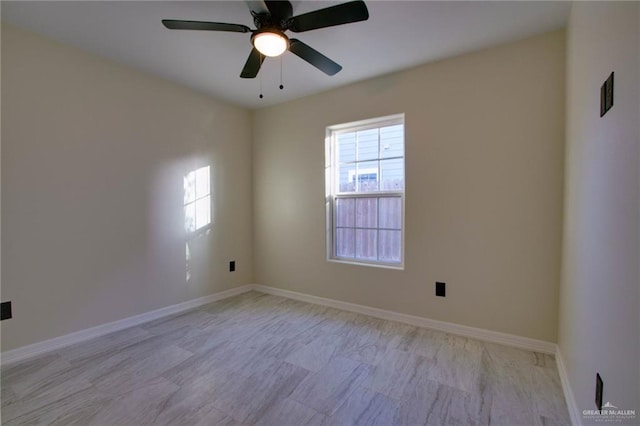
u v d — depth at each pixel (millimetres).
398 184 2887
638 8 859
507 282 2311
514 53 2254
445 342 2363
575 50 1735
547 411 1571
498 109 2316
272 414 1559
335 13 1572
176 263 3025
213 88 3115
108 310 2527
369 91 2906
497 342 2344
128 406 1609
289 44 1836
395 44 2287
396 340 2402
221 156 3471
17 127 2057
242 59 2521
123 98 2605
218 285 3453
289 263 3551
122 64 2588
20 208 2078
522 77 2229
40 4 1810
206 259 3320
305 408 1604
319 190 3289
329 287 3232
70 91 2299
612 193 1066
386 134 2957
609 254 1088
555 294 2150
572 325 1657
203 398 1681
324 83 2996
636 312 852
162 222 2902
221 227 3482
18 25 2027
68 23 2012
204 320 2828
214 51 2391
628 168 926
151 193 2812
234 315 2961
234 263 3641
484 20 1993
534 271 2219
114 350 2229
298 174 3445
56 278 2242
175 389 1761
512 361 2064
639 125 845
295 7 1857
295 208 3482
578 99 1639
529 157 2217
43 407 1597
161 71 2732
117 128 2568
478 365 2018
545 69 2152
